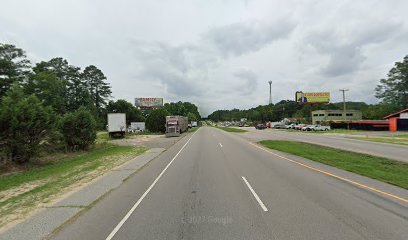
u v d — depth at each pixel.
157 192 8.50
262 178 10.20
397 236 5.00
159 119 56.62
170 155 18.47
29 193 9.02
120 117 42.25
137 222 5.93
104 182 10.27
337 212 6.32
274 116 120.56
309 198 7.49
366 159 14.97
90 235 5.34
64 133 22.17
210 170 12.17
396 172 11.30
